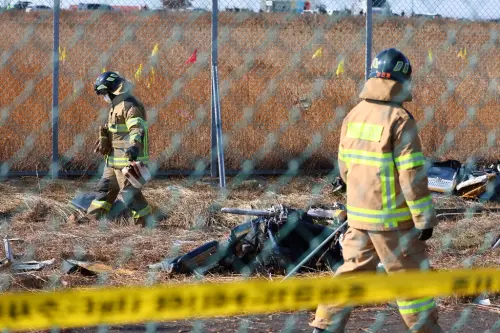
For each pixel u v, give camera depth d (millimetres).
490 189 16141
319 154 17938
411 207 7551
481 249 13172
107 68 16984
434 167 16828
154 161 17500
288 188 17109
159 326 8969
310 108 17641
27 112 17188
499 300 10242
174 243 13352
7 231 13773
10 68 16953
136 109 14109
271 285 4781
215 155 17484
